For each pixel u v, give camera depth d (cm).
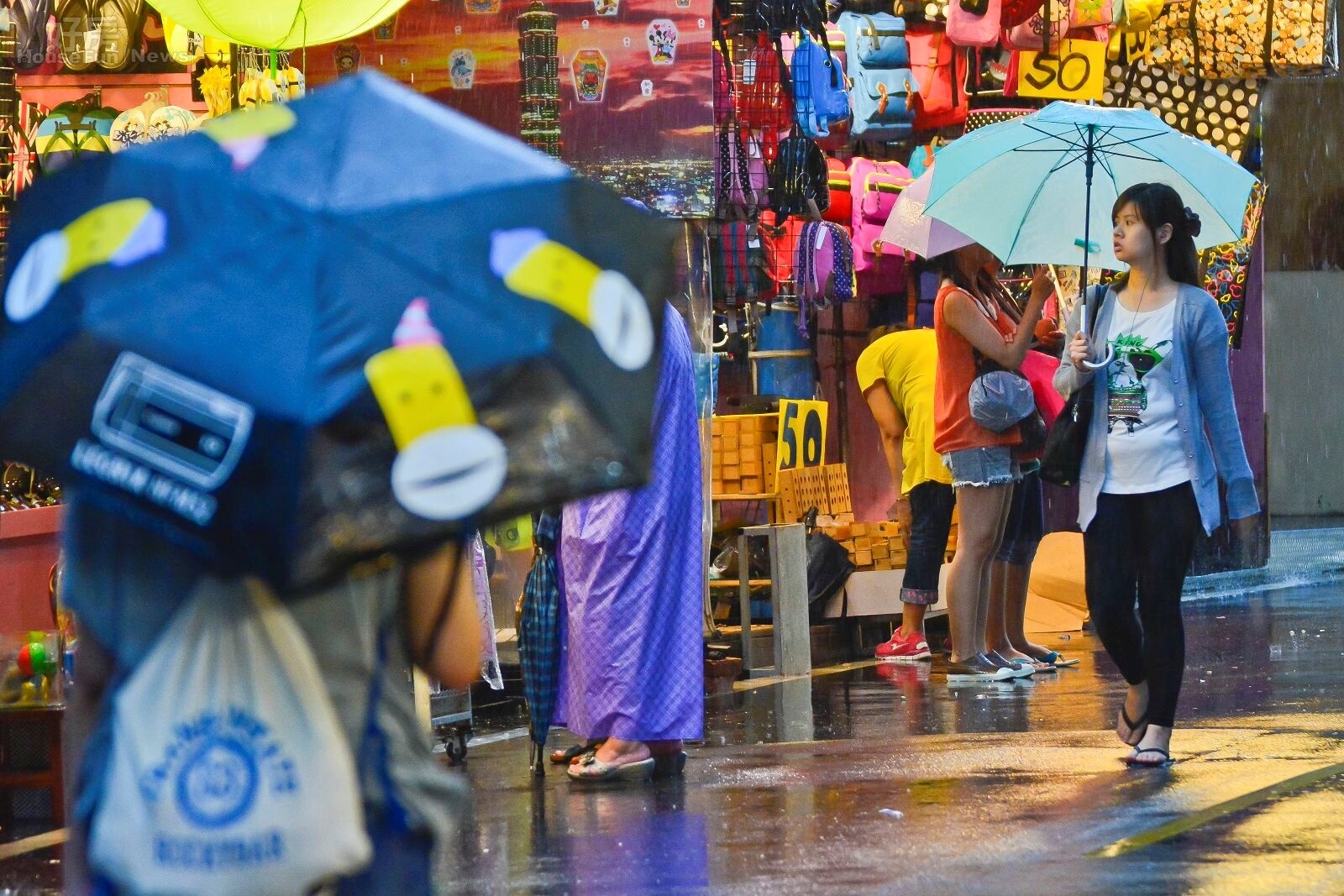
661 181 2225
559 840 1247
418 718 570
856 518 3238
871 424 3244
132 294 497
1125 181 1872
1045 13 3041
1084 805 1316
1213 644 2552
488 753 1741
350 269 497
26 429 489
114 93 2059
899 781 1460
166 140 553
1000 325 2181
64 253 515
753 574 2678
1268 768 1463
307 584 470
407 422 483
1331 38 3350
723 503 2912
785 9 2420
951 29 2938
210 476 472
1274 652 2427
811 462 2747
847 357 3231
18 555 1620
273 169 522
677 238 557
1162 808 1294
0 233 1920
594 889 1083
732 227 2605
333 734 515
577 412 500
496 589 2038
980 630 2222
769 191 2475
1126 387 1491
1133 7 3106
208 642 511
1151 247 1502
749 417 2659
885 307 3150
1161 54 3356
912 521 2573
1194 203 1811
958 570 2186
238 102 1906
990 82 3088
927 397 2530
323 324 487
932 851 1163
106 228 516
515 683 2162
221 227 506
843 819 1293
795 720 1923
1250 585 3678
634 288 531
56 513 1653
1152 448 1482
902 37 2911
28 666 1427
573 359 504
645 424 515
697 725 1479
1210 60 3353
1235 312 3616
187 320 489
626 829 1281
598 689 1476
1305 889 1026
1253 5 3322
